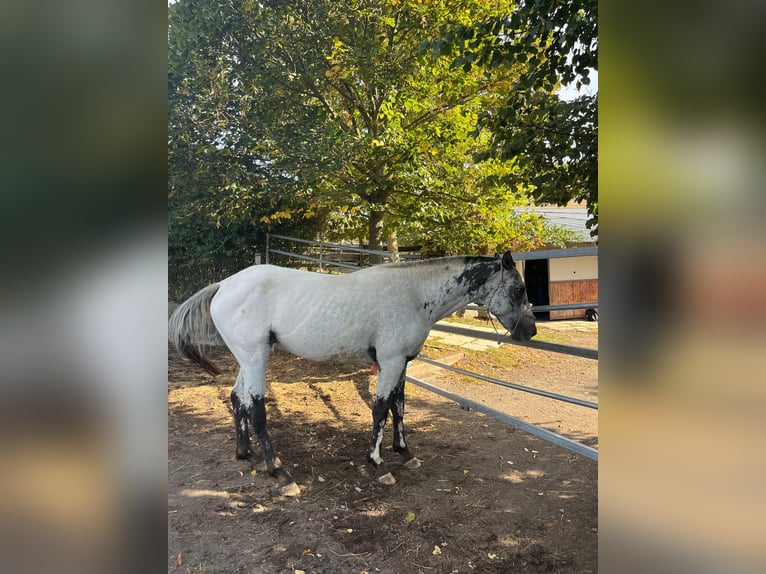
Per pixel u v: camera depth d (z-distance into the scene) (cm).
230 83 557
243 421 345
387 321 318
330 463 346
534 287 1202
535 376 620
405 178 567
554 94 359
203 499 292
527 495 302
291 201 593
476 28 305
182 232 764
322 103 608
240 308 315
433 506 288
